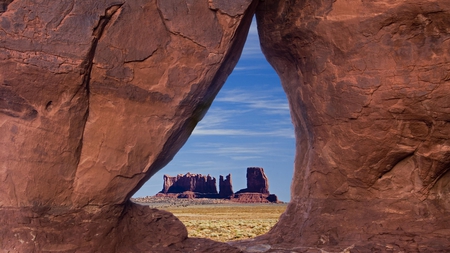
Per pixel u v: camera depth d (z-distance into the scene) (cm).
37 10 583
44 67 582
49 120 600
